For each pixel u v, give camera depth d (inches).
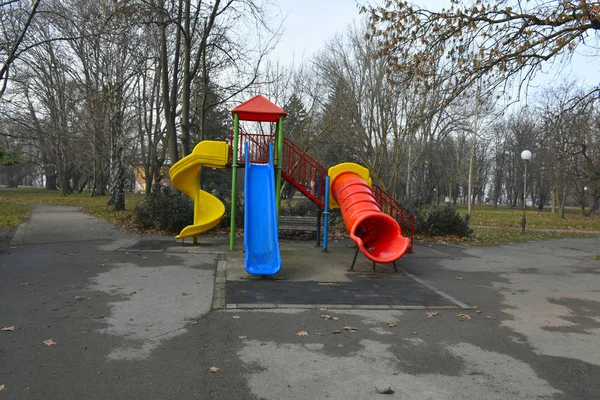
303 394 141.6
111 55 812.6
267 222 356.5
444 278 339.3
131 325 203.5
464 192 3250.5
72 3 604.4
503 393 145.7
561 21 307.7
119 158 881.5
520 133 1569.9
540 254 490.9
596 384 153.8
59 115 1074.1
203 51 645.9
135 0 564.1
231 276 316.5
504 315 240.5
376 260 324.8
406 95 755.4
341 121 876.0
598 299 280.4
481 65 336.5
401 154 884.6
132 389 140.9
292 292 277.1
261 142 476.1
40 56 848.9
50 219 675.4
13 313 215.2
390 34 358.3
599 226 1042.7
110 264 345.7
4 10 548.4
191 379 149.6
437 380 154.6
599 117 947.3
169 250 415.8
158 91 1071.0
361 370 161.5
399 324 218.8
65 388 140.0
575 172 1216.8
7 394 134.7
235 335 194.9
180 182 453.1
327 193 444.5
